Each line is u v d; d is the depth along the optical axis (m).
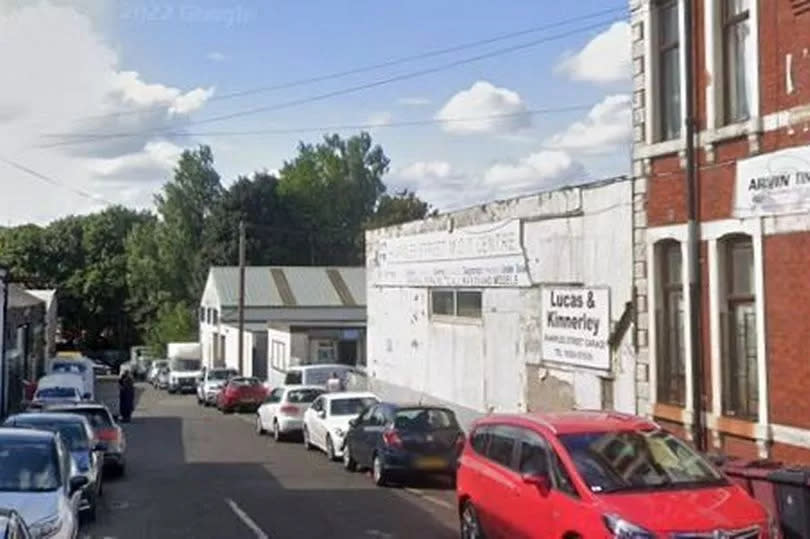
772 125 14.77
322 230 90.94
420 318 30.23
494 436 12.75
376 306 34.47
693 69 16.72
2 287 35.94
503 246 24.33
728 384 16.11
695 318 16.58
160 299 91.12
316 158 93.38
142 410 50.00
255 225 86.00
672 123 17.77
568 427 11.47
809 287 13.97
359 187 93.06
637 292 18.61
